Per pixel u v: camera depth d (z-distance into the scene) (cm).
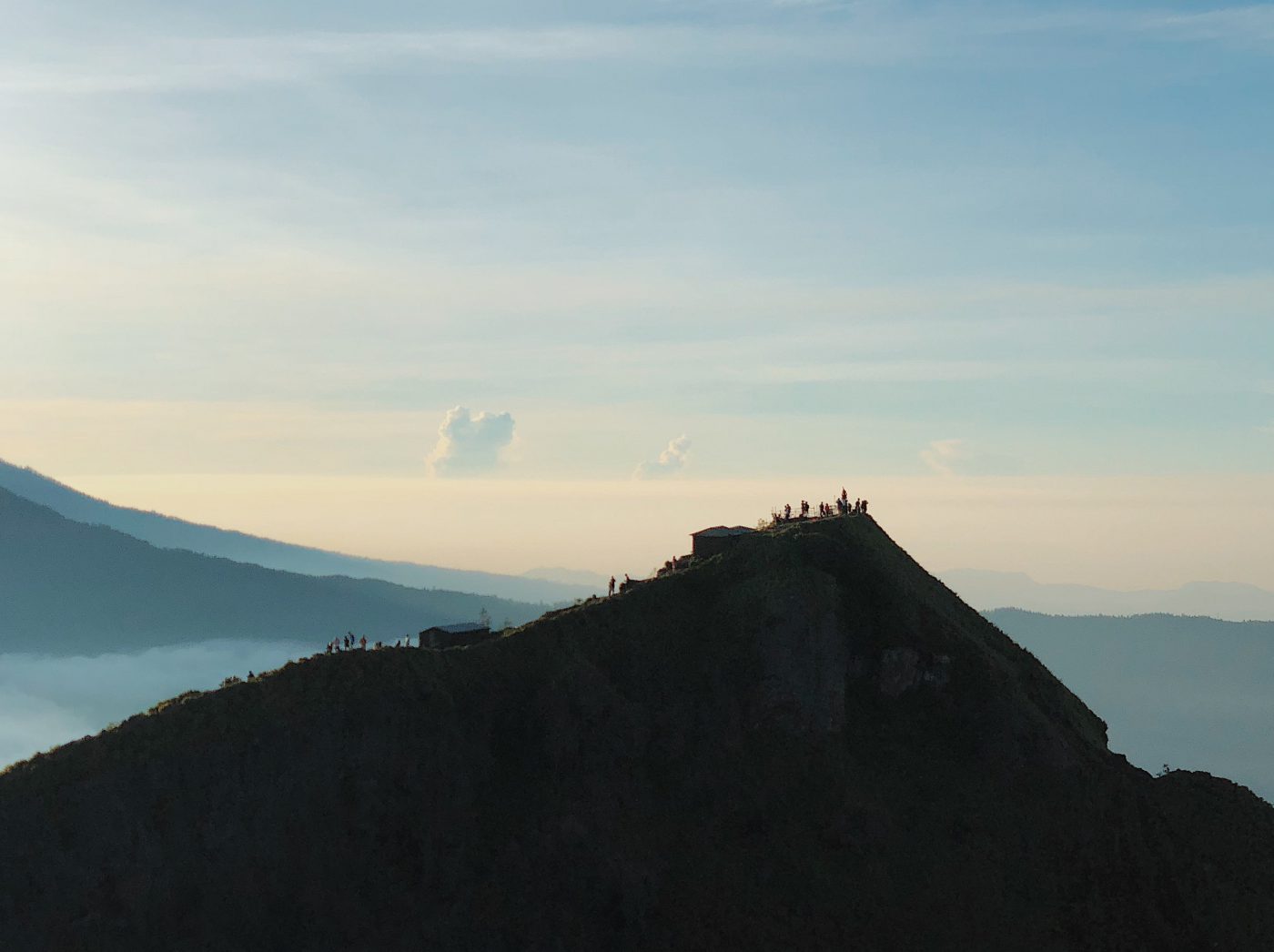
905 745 11069
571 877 9662
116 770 9062
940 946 9575
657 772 10488
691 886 9750
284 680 10038
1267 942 9925
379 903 9300
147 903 8688
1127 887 10175
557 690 10500
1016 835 10419
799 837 10162
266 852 9188
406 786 9844
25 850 8569
